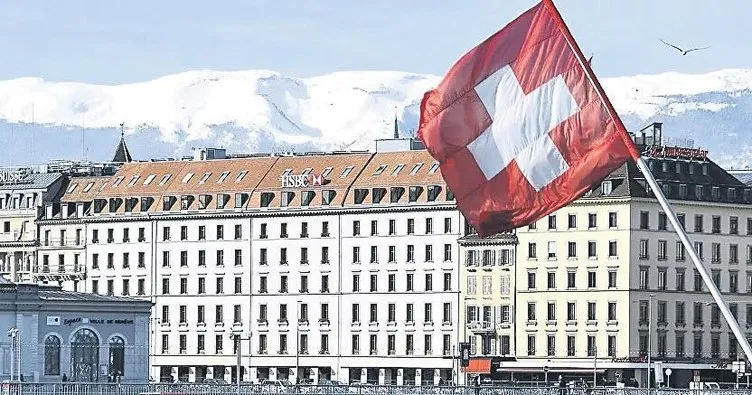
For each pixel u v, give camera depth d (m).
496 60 54.06
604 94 53.16
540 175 53.72
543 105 53.66
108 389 186.50
